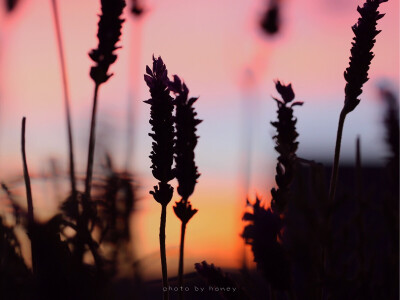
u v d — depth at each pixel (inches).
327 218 13.4
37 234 12.9
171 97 13.3
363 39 13.9
